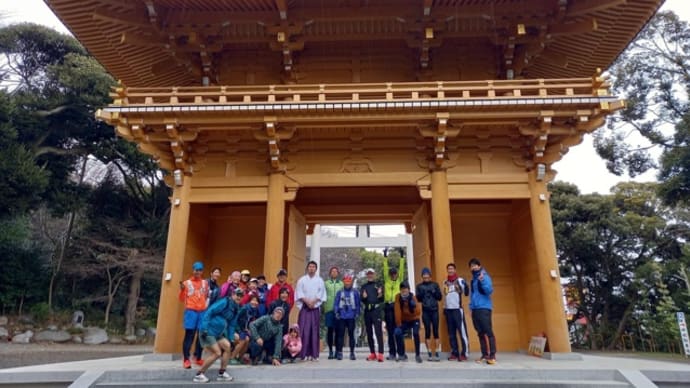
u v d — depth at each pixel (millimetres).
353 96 10492
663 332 27469
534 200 10977
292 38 12109
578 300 33188
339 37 12242
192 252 12148
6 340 27562
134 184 37969
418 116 10258
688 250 28000
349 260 46375
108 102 33094
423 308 9398
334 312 10047
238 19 11711
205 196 11352
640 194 33531
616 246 31422
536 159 10984
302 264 14195
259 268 13109
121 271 33719
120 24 11453
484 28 11945
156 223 36250
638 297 30359
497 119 10438
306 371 7738
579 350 30469
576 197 32156
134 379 7801
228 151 11680
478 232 13320
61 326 30609
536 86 10391
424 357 10297
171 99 10492
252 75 12938
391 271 10141
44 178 28062
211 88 10789
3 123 27906
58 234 34562
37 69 35094
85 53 35844
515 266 12781
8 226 28578
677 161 23484
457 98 10102
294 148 11578
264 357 8875
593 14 11250
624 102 9758
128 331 33062
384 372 7711
